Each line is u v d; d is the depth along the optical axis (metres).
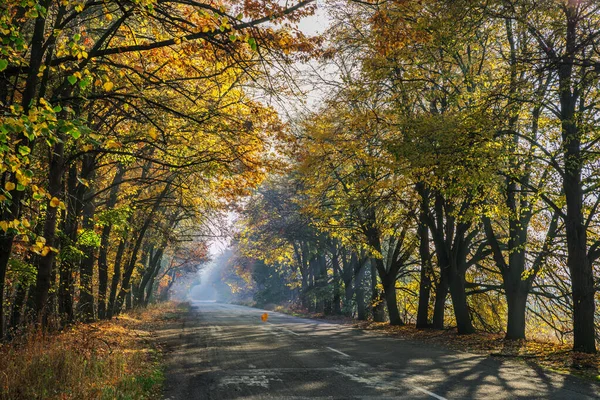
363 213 25.52
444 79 17.23
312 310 47.62
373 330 24.12
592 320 13.66
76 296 20.25
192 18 10.05
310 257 43.53
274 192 37.50
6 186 6.01
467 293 22.72
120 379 8.20
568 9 12.04
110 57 12.07
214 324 26.12
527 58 13.55
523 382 9.11
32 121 5.67
